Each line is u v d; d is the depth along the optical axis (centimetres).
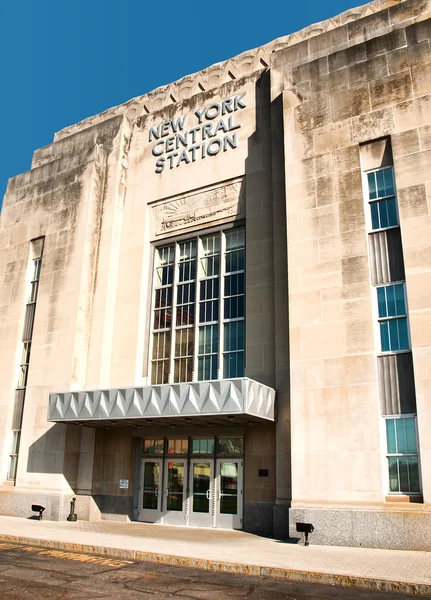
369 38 2058
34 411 2194
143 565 1145
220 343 2012
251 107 2220
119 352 2209
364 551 1345
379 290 1642
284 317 1838
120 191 2438
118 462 2084
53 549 1327
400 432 1503
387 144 1736
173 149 2388
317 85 1911
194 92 2478
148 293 2278
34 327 2328
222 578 1028
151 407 1720
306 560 1172
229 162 2197
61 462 2052
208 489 1892
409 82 1731
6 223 2667
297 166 1861
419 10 2016
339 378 1595
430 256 1544
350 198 1733
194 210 2247
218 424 1853
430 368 1465
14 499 2106
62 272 2336
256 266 1994
